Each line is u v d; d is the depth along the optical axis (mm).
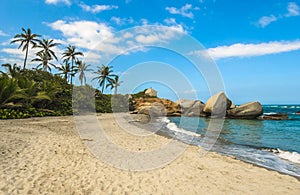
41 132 9750
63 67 37375
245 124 20266
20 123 12828
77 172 4945
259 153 8336
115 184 4449
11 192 3713
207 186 4633
